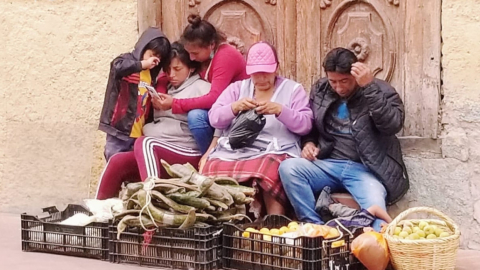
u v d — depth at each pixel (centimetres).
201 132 606
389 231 468
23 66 708
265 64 574
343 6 619
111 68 613
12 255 543
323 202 553
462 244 560
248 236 488
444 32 568
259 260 482
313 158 568
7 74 714
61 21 693
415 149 581
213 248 494
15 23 709
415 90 586
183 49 621
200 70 630
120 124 616
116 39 677
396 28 598
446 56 568
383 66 606
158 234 502
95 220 528
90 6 683
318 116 571
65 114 696
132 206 516
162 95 610
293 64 642
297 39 639
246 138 566
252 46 587
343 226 494
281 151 574
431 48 577
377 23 608
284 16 642
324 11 628
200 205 495
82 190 694
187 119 616
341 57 548
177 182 502
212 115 588
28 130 710
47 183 706
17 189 717
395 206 584
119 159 613
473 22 556
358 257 465
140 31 669
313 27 632
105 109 619
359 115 557
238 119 568
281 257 471
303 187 557
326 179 564
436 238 456
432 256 452
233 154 578
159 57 616
